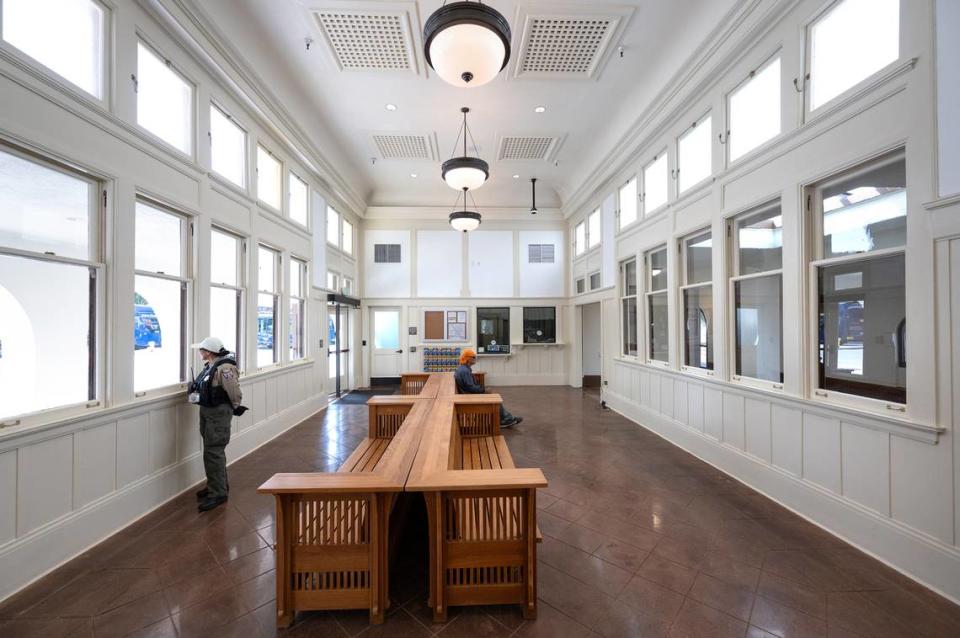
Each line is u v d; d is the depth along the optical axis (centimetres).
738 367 365
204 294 364
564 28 391
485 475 188
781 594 199
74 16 247
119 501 265
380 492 177
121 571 218
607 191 665
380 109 541
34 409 226
